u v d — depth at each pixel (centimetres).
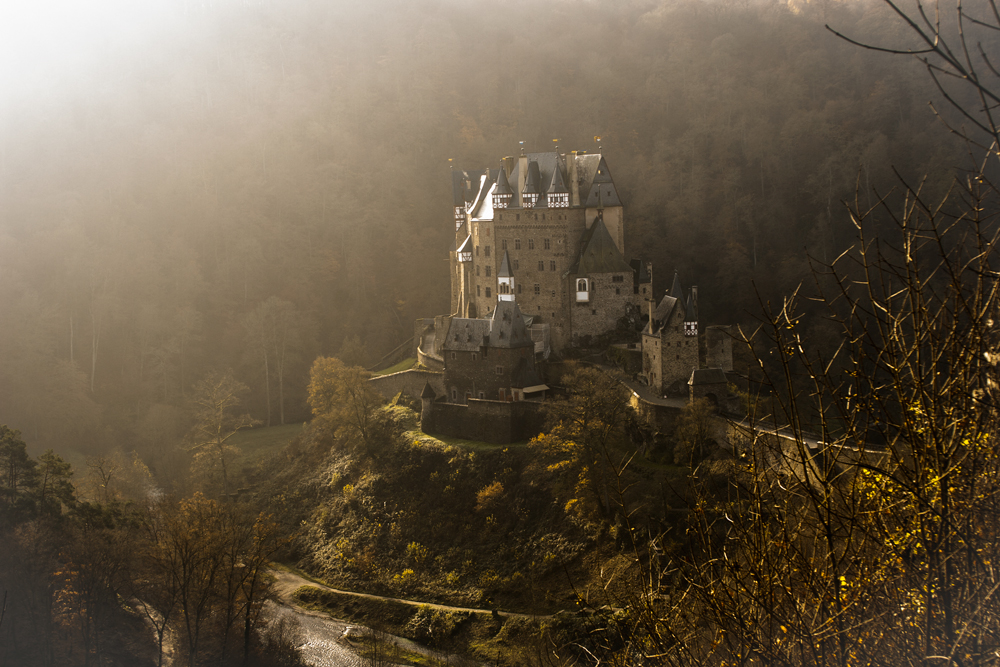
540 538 8000
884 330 1345
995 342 1258
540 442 8381
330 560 9050
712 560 1688
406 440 10044
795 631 1411
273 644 7350
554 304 10981
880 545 1389
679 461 7612
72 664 6550
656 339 8800
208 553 7156
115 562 7100
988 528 1274
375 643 7469
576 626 6012
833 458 1367
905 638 1341
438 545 8619
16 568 6912
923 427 1309
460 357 10019
